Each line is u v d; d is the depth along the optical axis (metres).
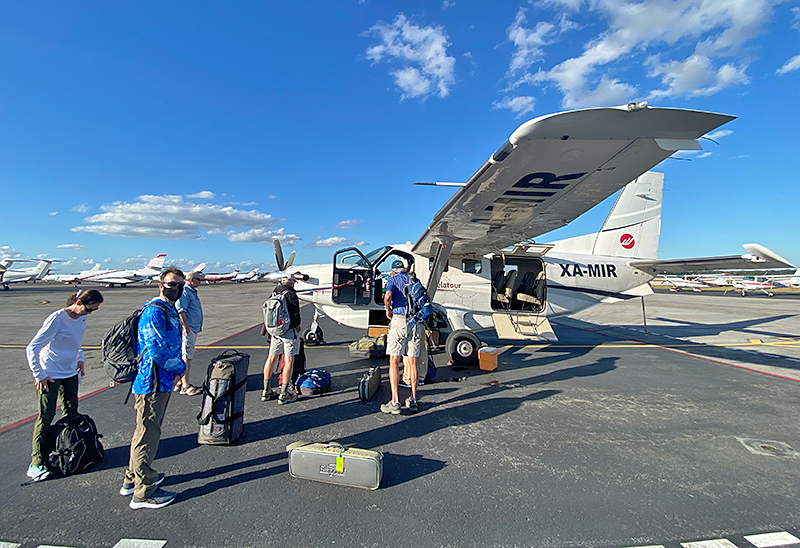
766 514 2.31
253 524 2.15
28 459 2.92
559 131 2.75
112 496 2.43
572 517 2.25
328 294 7.14
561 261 8.09
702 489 2.59
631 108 2.47
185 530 2.10
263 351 7.43
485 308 7.43
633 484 2.64
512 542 2.02
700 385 5.19
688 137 2.87
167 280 2.45
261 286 52.09
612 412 4.10
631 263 8.20
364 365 6.15
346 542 2.01
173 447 3.14
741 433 3.56
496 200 4.25
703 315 15.07
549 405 4.31
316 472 2.59
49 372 2.64
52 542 2.00
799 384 5.27
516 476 2.73
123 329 2.34
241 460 2.93
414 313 4.04
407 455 3.04
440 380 5.39
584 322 13.24
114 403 4.25
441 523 2.17
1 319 12.33
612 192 3.95
